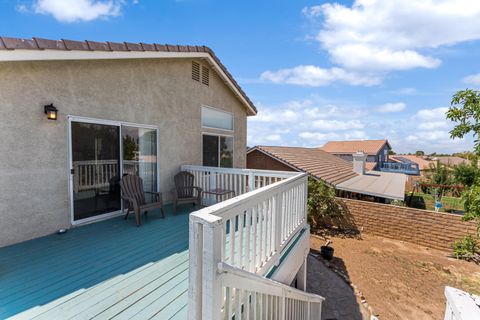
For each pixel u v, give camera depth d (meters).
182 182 6.09
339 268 7.19
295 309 3.03
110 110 4.77
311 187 10.38
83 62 4.28
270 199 2.91
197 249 1.53
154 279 2.64
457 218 8.38
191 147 7.00
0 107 3.33
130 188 4.88
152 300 2.26
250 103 9.55
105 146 4.72
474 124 3.84
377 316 5.14
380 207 9.71
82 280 2.61
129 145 5.20
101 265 2.96
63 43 3.63
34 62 3.64
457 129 3.96
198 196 5.77
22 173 3.58
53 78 3.87
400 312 5.30
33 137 3.67
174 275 2.73
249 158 14.93
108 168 4.79
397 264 7.48
